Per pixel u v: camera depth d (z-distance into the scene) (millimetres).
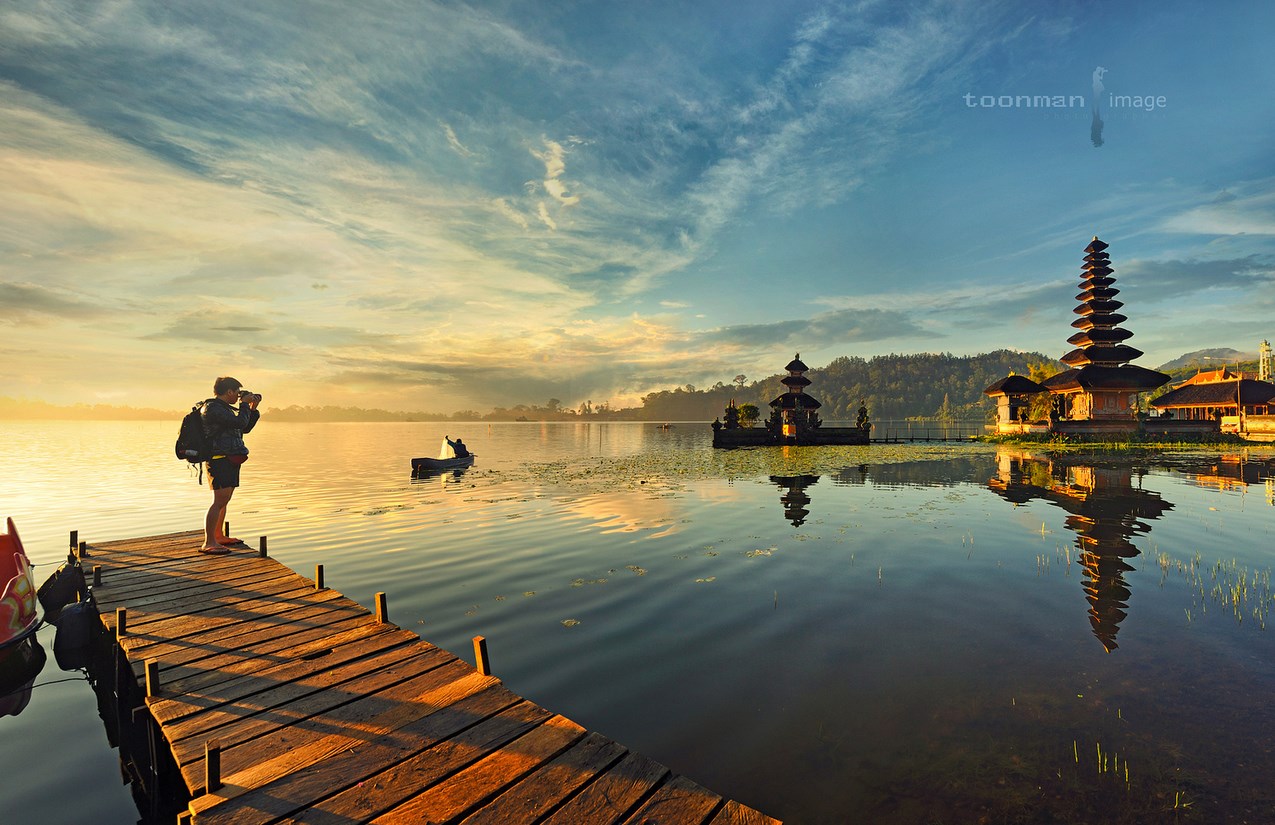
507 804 3660
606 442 80500
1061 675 6664
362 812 3578
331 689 5332
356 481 28000
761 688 6418
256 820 3482
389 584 10484
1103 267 63469
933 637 7840
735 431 63344
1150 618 8461
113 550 11398
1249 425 53719
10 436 95750
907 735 5449
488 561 12055
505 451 56031
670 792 3795
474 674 5645
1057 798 4512
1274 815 4266
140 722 5520
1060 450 46531
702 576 10828
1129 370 56500
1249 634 7801
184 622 7250
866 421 67438
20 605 8094
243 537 14594
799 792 4637
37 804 4973
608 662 7133
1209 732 5430
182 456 10703
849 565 11539
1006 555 12227
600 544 13508
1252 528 14750
